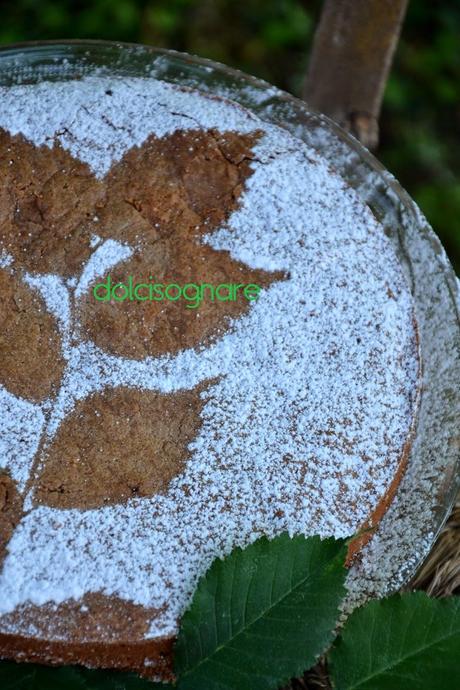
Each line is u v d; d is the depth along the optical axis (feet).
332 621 1.61
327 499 1.71
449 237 2.59
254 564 1.63
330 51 2.05
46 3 2.59
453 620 1.64
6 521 1.66
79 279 1.73
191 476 1.69
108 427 1.69
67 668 1.63
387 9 1.98
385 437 1.74
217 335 1.74
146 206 1.76
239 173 1.79
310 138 1.91
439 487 1.82
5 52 1.87
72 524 1.66
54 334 1.71
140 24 2.60
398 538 1.80
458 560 1.92
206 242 1.76
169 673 1.67
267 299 1.75
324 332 1.75
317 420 1.73
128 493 1.68
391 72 2.71
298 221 1.78
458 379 1.85
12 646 1.63
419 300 1.88
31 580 1.63
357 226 1.80
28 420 1.69
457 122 2.74
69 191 1.76
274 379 1.73
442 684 1.62
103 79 1.83
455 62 2.73
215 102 1.83
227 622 1.62
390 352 1.76
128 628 1.63
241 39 2.68
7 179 1.75
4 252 1.73
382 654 1.64
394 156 2.67
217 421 1.71
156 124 1.79
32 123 1.77
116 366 1.71
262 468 1.70
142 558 1.66
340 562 1.62
